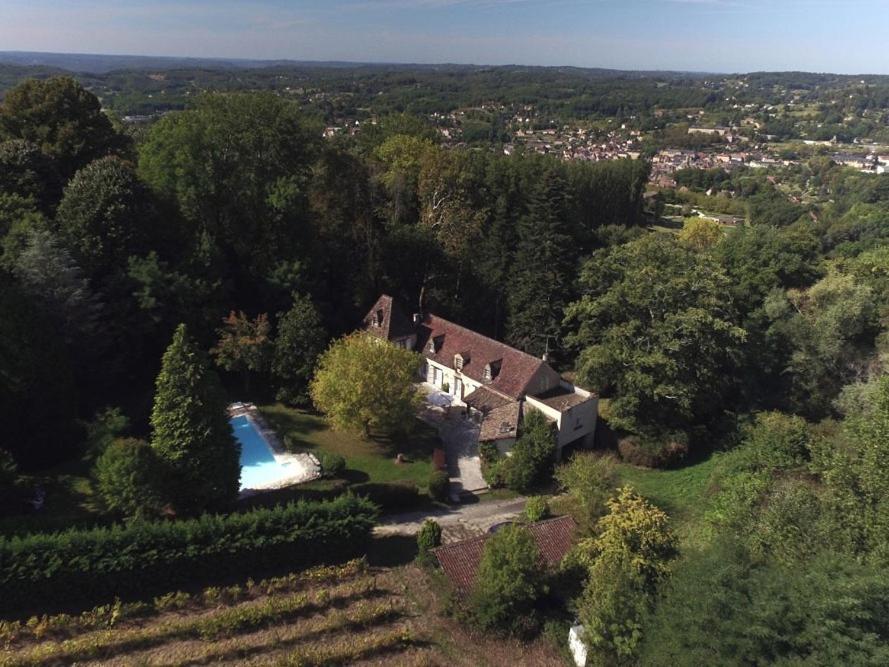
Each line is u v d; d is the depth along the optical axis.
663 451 52.50
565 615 33.03
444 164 78.88
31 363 40.38
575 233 85.00
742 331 52.84
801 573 25.36
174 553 32.88
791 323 60.06
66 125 62.19
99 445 40.53
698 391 55.28
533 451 47.41
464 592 32.94
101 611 30.66
